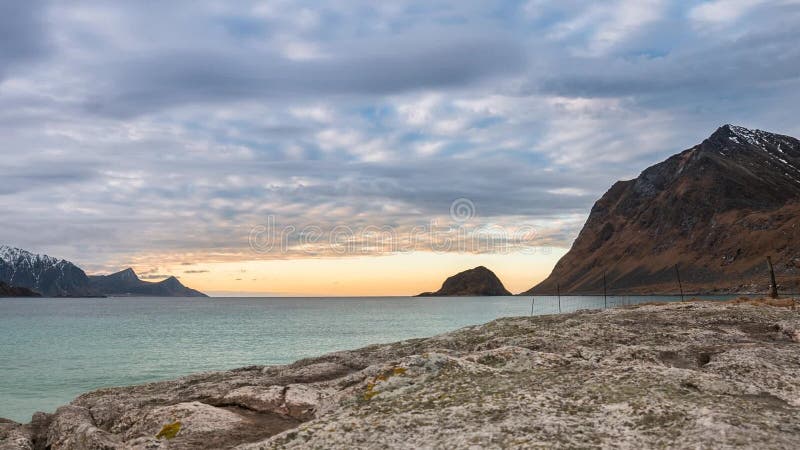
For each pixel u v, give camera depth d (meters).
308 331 160.38
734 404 18.14
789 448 14.14
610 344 35.59
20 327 182.62
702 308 51.31
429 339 51.41
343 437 17.41
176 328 176.25
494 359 26.48
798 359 27.81
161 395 36.12
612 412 17.72
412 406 20.25
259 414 28.23
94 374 80.81
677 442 14.87
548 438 15.61
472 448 15.34
